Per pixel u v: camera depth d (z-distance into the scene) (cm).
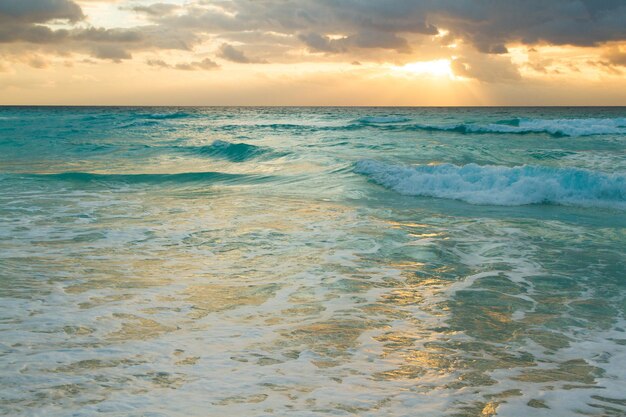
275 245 820
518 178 1323
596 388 390
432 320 527
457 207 1164
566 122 4112
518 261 745
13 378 388
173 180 1565
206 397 367
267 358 434
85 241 833
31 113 8981
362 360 434
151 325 501
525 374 412
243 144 2345
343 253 777
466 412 353
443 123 5116
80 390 372
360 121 5762
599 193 1236
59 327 491
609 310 558
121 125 4741
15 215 1038
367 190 1377
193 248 799
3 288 602
